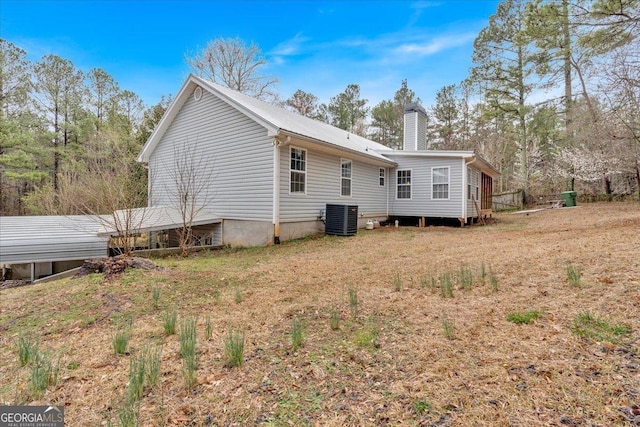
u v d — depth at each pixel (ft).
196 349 8.90
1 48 56.29
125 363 8.43
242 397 6.66
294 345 8.69
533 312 9.48
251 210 30.27
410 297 12.07
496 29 58.29
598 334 7.86
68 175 44.57
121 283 15.89
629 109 24.70
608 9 23.91
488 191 53.72
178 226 28.71
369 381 6.90
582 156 51.37
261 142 29.40
